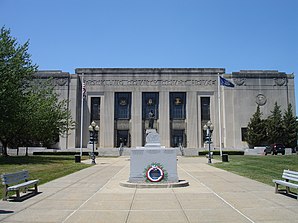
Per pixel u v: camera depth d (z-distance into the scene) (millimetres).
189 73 64875
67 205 10961
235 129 62750
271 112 62531
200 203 11156
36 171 22125
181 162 33375
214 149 57500
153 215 9500
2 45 30391
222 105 63875
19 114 33469
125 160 38031
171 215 9484
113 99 64125
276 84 64000
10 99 29672
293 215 9391
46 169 23703
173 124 64188
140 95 64250
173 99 64875
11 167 24797
